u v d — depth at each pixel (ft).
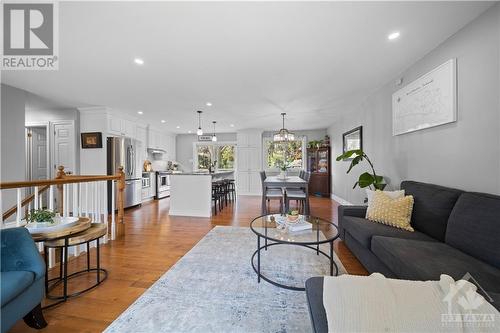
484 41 5.64
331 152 21.21
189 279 6.37
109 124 15.28
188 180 14.55
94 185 9.61
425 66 7.80
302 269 7.00
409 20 5.91
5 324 3.73
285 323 4.63
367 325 2.25
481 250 4.64
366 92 11.71
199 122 19.65
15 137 10.73
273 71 9.03
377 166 11.48
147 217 13.98
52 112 15.38
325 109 15.07
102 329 4.49
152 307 5.14
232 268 7.04
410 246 5.36
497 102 5.37
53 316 4.88
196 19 5.82
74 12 5.52
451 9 5.51
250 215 14.47
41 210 6.12
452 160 6.72
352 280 2.82
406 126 8.80
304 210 14.82
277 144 24.98
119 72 9.09
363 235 6.69
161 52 7.52
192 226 11.90
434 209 6.31
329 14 5.64
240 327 4.51
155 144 22.08
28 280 4.09
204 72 9.09
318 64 8.44
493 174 5.49
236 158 24.41
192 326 4.54
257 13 5.60
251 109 15.06
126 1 5.16
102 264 7.38
